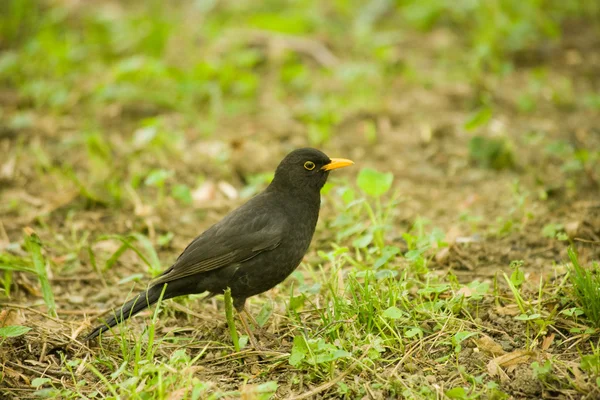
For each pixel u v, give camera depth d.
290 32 18.69
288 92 16.92
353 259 10.70
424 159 14.08
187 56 18.36
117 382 8.09
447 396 7.46
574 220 10.91
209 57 17.88
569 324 8.50
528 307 8.86
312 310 9.16
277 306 9.73
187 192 12.07
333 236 11.45
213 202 12.81
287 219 9.05
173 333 9.21
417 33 19.64
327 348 7.88
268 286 9.09
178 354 8.00
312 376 7.94
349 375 7.96
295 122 15.53
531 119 15.55
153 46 17.88
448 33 19.42
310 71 17.80
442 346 8.45
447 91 16.64
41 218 12.05
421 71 17.66
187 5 21.45
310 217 9.31
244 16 20.08
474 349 8.24
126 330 9.20
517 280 9.07
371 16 19.78
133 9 21.12
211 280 8.84
